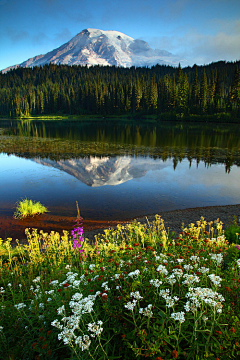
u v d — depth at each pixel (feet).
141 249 15.98
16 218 36.32
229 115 269.23
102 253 17.30
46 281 14.14
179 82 349.61
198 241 16.71
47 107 475.31
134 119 355.97
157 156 88.33
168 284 11.18
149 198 44.47
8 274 16.51
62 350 9.07
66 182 55.31
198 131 184.96
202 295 8.36
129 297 9.89
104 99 419.74
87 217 36.17
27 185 53.06
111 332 9.42
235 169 68.23
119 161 79.15
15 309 11.30
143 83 409.69
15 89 570.87
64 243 20.31
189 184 53.72
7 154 90.89
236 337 8.18
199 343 8.03
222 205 40.57
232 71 649.20
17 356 8.83
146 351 7.82
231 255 15.40
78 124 274.98
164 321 8.57
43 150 100.12
